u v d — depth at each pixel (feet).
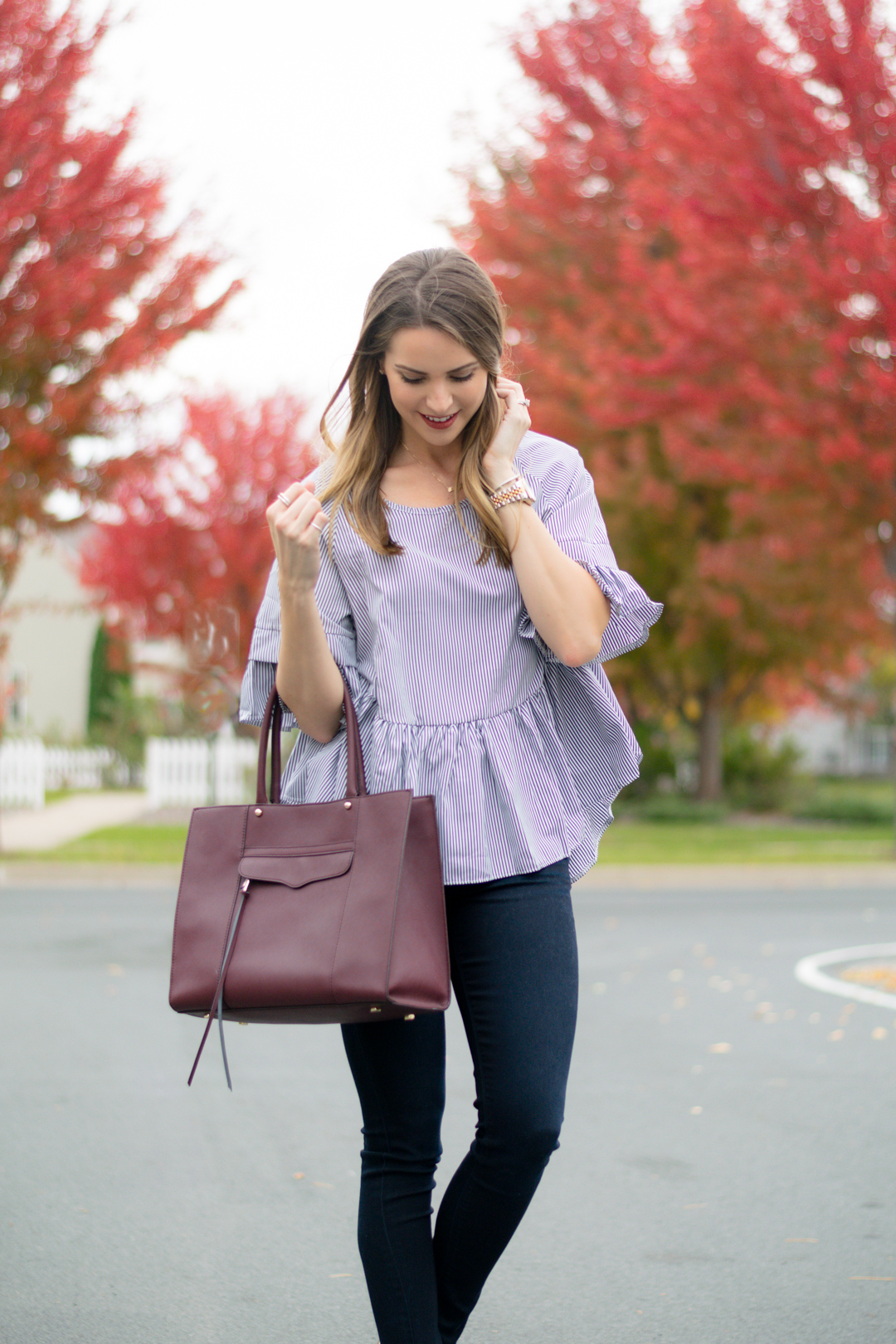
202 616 62.54
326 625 9.44
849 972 31.09
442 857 8.90
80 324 53.11
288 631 8.91
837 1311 12.34
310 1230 14.49
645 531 87.20
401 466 9.55
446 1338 9.18
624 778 9.60
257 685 9.62
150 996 27.84
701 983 29.73
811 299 54.08
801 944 35.60
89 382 53.62
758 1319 12.16
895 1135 18.17
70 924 38.81
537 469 9.59
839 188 54.39
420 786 9.05
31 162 52.01
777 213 54.60
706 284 58.44
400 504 9.40
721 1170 16.65
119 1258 13.66
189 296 53.62
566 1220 14.89
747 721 122.72
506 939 8.89
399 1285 8.93
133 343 52.31
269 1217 14.90
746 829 82.23
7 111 50.80
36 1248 13.93
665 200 60.18
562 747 9.56
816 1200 15.51
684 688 96.99
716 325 57.52
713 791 95.81
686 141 56.85
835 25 52.70
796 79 53.06
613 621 9.30
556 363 80.64
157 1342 11.61
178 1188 15.88
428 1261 9.02
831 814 93.20
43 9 51.16
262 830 8.84
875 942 35.88
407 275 8.91
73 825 76.38
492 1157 8.82
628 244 73.10
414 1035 9.09
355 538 9.27
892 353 54.44
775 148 54.34
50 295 51.16
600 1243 14.19
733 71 54.24
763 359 57.88
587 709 9.52
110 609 107.45
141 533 98.17
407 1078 9.09
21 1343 11.54
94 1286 12.91
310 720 9.30
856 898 47.19
